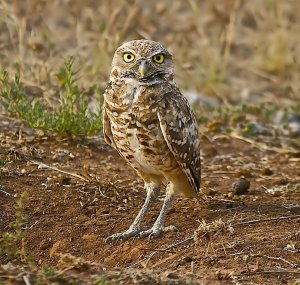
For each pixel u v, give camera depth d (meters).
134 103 13.43
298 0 26.25
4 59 20.48
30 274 11.52
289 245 13.00
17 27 20.52
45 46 21.42
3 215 14.00
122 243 13.49
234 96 23.36
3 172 15.18
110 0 24.58
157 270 12.09
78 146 16.98
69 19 23.88
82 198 14.78
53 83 19.56
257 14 26.31
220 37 25.09
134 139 13.60
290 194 15.62
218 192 15.72
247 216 14.29
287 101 23.20
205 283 11.62
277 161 18.23
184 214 14.52
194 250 13.00
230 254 12.79
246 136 19.64
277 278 12.05
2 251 12.91
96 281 11.30
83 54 21.23
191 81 23.28
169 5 27.25
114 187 15.27
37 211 14.25
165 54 13.67
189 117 13.90
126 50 13.61
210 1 25.89
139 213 13.92
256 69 25.03
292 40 25.44
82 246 13.46
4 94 17.06
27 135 17.11
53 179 15.27
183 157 13.73
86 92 19.23
